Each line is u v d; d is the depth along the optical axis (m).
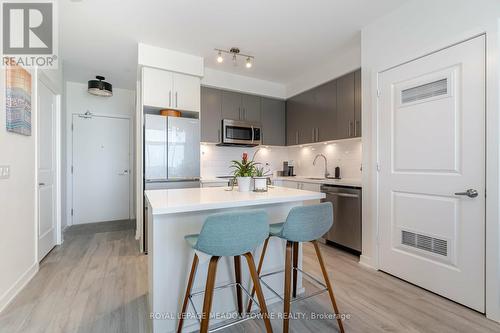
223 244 1.25
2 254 1.81
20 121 2.04
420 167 2.09
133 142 4.74
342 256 2.88
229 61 3.49
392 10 2.33
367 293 2.04
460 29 1.86
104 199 4.53
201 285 1.66
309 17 2.45
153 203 1.42
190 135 3.28
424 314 1.75
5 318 1.70
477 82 1.75
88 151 4.39
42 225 2.76
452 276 1.89
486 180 1.70
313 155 4.32
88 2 2.17
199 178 3.33
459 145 1.84
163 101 3.12
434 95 1.99
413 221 2.15
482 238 1.73
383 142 2.39
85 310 1.80
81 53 3.15
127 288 2.12
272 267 1.95
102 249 3.08
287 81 4.36
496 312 1.66
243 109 4.11
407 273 2.21
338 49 3.14
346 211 2.97
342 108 3.37
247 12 2.36
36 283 2.19
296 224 1.48
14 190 1.99
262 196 1.73
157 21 2.49
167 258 1.56
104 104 4.48
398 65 2.25
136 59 3.32
